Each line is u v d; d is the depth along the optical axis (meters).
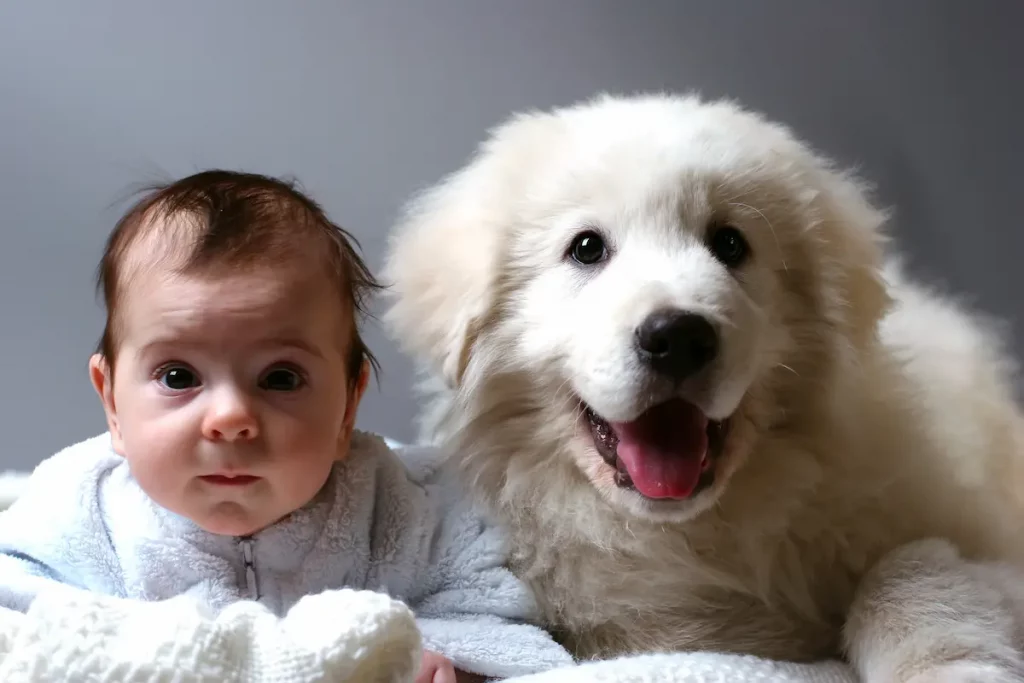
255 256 1.07
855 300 1.32
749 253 1.27
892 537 1.25
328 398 1.10
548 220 1.29
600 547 1.24
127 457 1.07
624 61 2.15
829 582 1.27
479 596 1.19
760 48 2.17
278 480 1.06
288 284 1.07
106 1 1.88
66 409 1.93
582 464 1.23
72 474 1.19
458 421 1.33
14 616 0.82
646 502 1.16
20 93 1.85
